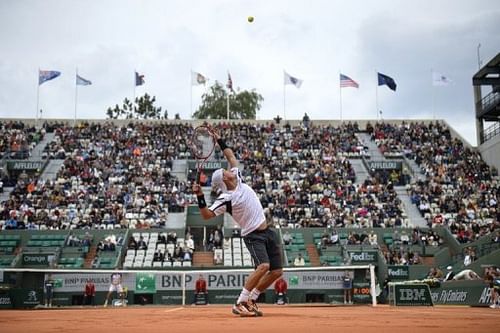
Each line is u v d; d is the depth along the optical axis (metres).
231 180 9.06
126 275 33.31
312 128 58.81
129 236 40.38
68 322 7.45
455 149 55.03
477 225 41.69
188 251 38.78
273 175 49.62
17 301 30.11
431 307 21.55
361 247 39.16
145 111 103.50
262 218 9.07
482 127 56.12
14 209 43.47
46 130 57.88
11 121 58.69
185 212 44.25
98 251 38.25
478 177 50.09
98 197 45.47
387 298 32.50
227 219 43.91
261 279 9.23
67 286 33.03
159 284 33.38
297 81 62.59
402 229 41.28
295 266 36.97
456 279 28.02
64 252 38.41
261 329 5.67
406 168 51.81
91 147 53.84
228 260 38.25
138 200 44.75
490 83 53.66
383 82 59.69
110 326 6.40
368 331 5.27
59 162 51.94
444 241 40.97
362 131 59.84
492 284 23.00
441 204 45.38
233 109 85.75
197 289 32.34
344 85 60.25
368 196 46.38
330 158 53.03
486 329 5.44
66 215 42.56
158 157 52.53
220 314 9.92
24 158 52.09
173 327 6.10
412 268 35.75
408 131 58.38
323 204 45.03
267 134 57.03
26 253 37.06
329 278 34.25
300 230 41.19
